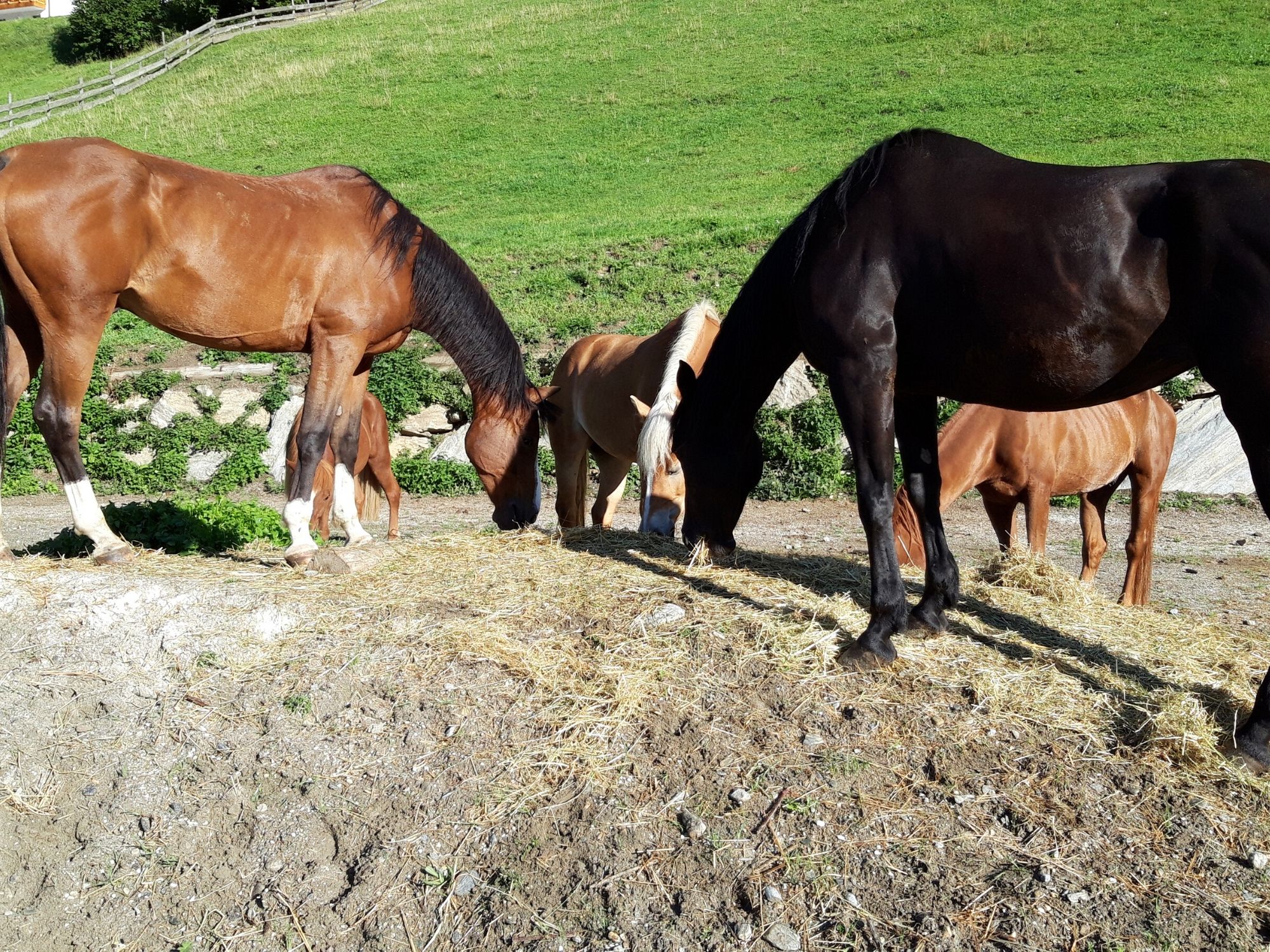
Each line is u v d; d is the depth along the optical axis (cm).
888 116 2538
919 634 418
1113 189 329
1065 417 650
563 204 2262
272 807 351
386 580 480
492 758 357
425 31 3862
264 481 1370
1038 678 384
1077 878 297
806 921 295
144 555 513
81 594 436
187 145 2931
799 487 1223
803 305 397
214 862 339
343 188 506
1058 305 330
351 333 499
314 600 448
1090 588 517
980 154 368
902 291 370
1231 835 307
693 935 295
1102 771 333
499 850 327
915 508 429
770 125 2644
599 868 316
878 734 354
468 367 562
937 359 373
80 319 444
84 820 353
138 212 440
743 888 304
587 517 1114
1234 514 1050
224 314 472
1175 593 760
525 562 508
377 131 2944
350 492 568
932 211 360
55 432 464
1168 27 2847
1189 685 384
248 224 465
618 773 347
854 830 318
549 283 1689
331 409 502
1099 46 2792
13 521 1155
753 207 2027
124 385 1500
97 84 3678
